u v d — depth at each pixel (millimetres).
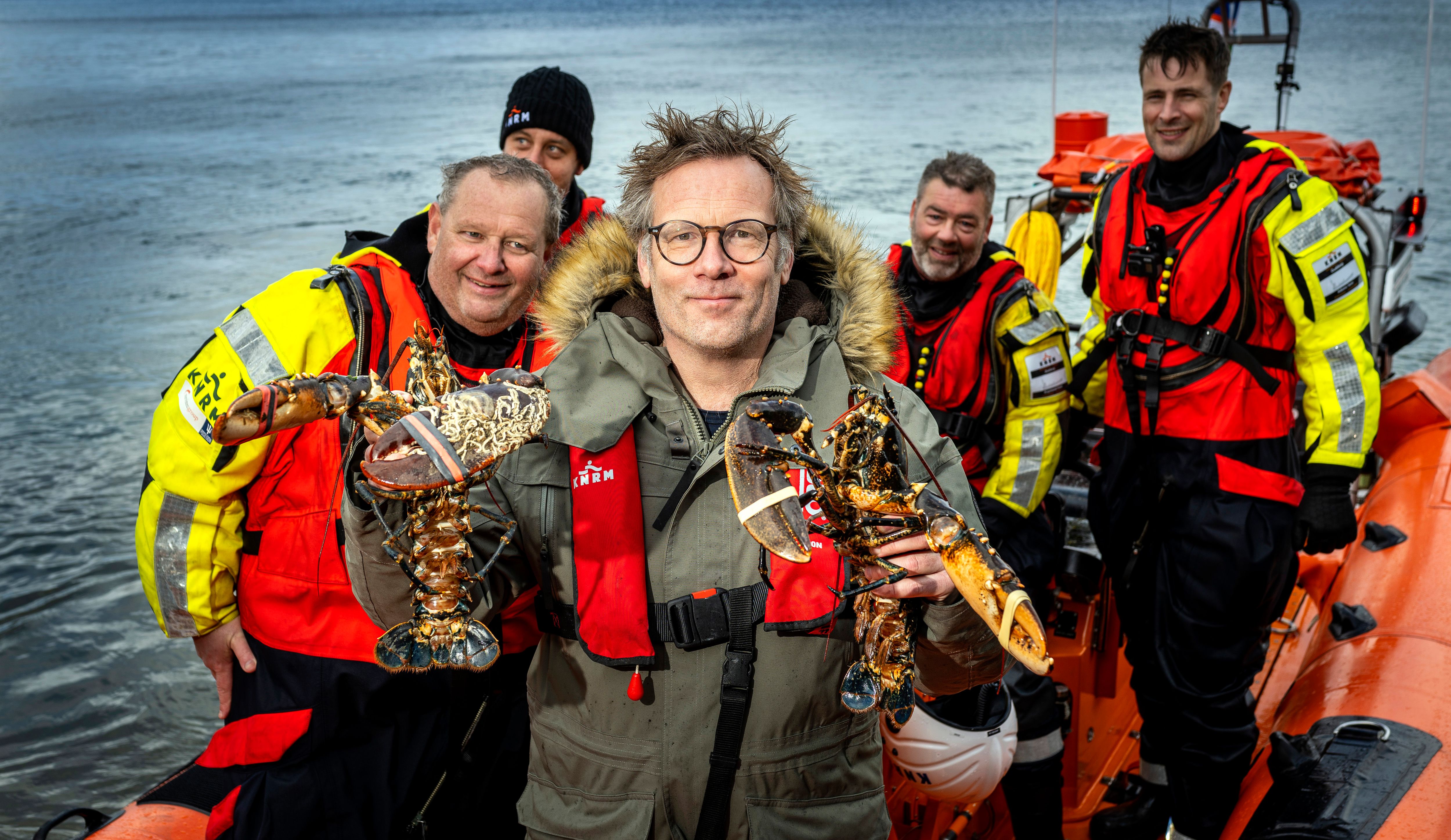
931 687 1439
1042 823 2598
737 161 1346
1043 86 33688
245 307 1922
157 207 18562
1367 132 20422
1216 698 2637
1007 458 2754
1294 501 2604
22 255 14797
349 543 1253
